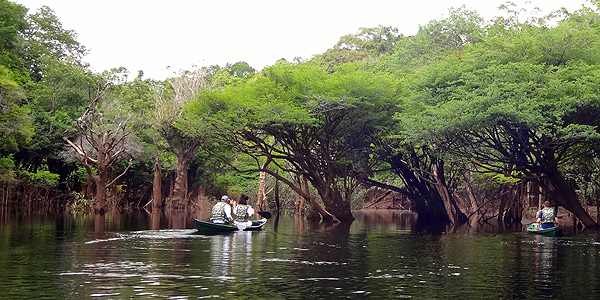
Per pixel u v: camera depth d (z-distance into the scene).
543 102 27.12
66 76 52.22
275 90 33.94
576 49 29.58
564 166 36.19
